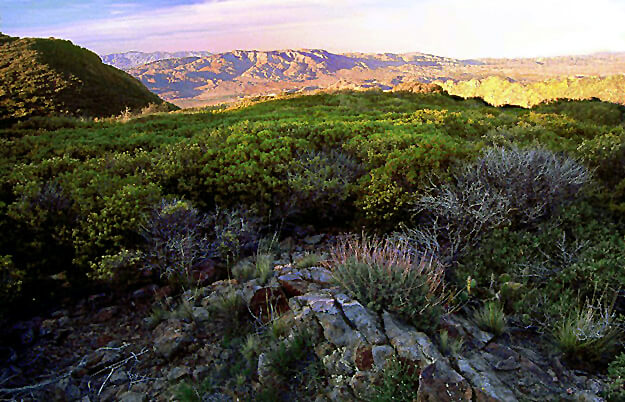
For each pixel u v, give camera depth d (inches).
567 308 159.5
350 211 277.7
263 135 357.1
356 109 713.6
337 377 131.3
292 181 267.0
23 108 1259.8
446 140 342.3
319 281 182.5
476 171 248.4
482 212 215.6
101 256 209.9
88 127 663.8
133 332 175.3
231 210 262.1
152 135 488.7
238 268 209.2
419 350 130.0
